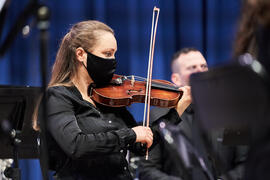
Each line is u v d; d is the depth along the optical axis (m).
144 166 4.86
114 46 4.50
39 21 2.92
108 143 4.09
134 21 8.38
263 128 2.52
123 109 4.76
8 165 5.65
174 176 4.52
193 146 3.28
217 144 4.28
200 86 2.65
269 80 2.42
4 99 4.29
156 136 4.88
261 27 2.66
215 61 8.77
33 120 4.54
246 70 2.42
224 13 8.78
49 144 4.23
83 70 4.53
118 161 4.35
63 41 4.64
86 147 4.04
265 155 2.49
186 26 8.67
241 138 3.80
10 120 4.35
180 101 5.01
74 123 4.16
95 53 4.43
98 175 4.23
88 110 4.37
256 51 2.87
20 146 4.81
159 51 8.50
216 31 8.79
